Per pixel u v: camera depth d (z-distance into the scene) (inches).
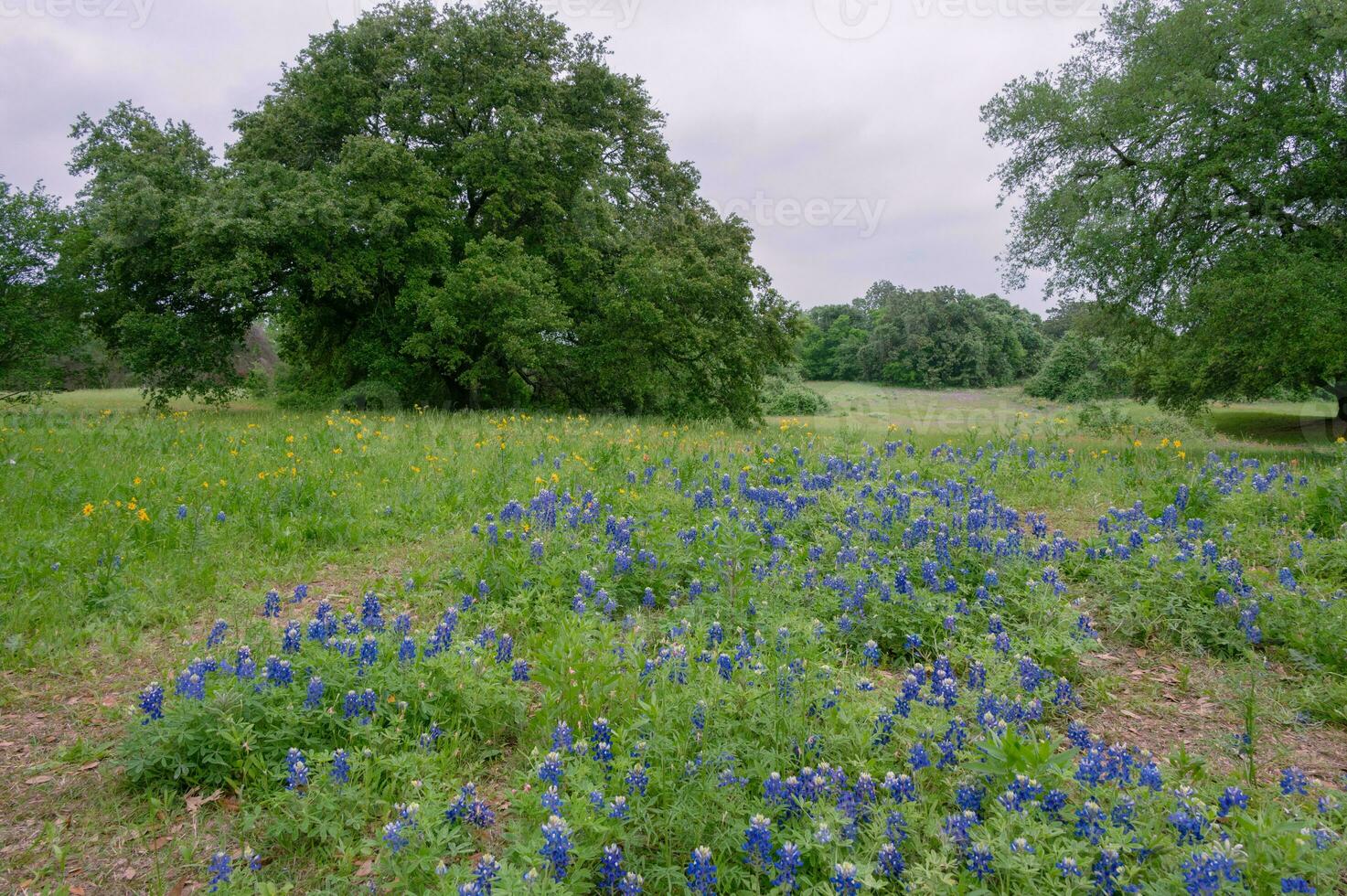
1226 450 572.7
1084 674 181.0
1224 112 613.6
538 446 440.8
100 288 836.0
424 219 844.0
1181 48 625.9
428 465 388.8
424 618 210.1
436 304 785.6
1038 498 338.6
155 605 218.2
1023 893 99.2
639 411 987.9
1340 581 228.7
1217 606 200.8
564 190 938.1
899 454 413.4
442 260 865.5
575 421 669.3
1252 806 125.6
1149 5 672.4
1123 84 657.0
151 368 799.1
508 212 896.9
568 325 851.4
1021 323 2092.8
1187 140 623.2
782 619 179.6
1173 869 102.0
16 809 132.4
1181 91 611.5
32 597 216.4
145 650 194.7
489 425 568.4
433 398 981.2
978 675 154.2
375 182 816.3
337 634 170.4
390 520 302.2
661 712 133.9
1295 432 754.8
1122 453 446.0
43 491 311.9
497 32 868.0
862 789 116.6
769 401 1432.1
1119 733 156.3
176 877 116.2
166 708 145.8
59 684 177.8
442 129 890.7
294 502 309.7
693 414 958.4
